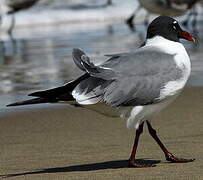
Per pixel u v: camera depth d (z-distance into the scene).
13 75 18.38
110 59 9.45
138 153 10.10
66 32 29.09
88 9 34.88
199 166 9.05
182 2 30.02
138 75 9.13
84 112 13.80
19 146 10.95
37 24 33.03
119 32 28.48
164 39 9.70
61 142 11.08
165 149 9.57
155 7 29.98
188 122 12.22
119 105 9.02
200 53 21.00
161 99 9.29
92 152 10.25
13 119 13.33
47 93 8.73
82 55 8.89
